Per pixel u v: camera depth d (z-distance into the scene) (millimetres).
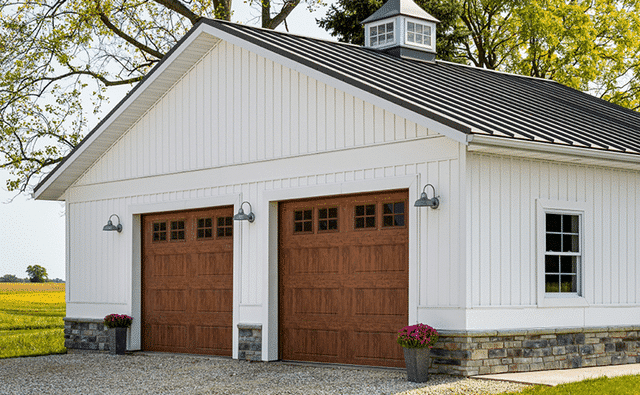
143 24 27000
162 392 10688
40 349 17562
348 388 10273
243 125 14258
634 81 32750
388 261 11938
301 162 13141
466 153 10789
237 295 14070
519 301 11297
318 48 14805
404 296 11695
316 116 12945
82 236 17484
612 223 12781
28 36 25172
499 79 17500
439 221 11031
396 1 17031
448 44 30422
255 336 13609
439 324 10953
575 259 12312
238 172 14250
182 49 14867
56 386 11578
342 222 12633
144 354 15555
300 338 13195
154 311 15953
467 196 10773
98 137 16516
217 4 28172
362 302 12273
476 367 10664
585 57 31594
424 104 11203
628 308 12812
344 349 12508
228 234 14609
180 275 15484
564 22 31469
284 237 13547
